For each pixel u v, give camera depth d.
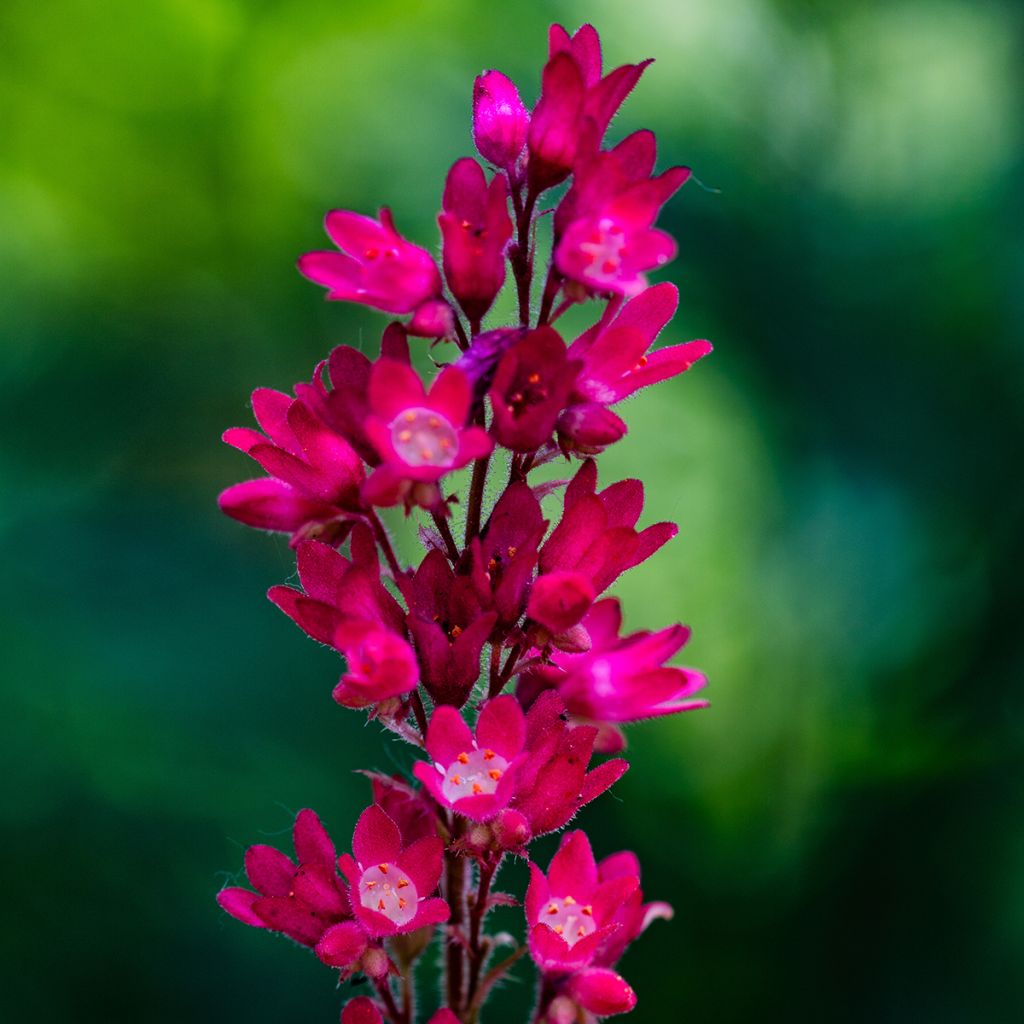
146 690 0.41
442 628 0.25
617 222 0.25
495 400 0.25
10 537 0.44
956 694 0.41
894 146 0.45
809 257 0.43
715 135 0.45
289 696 0.42
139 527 0.45
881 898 0.41
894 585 0.43
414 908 0.25
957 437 0.41
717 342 0.43
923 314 0.42
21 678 0.40
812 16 0.46
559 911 0.26
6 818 0.38
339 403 0.25
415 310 0.25
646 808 0.46
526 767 0.25
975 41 0.45
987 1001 0.39
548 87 0.25
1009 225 0.41
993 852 0.40
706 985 0.43
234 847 0.39
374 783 0.26
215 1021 0.37
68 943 0.38
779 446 0.44
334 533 0.26
